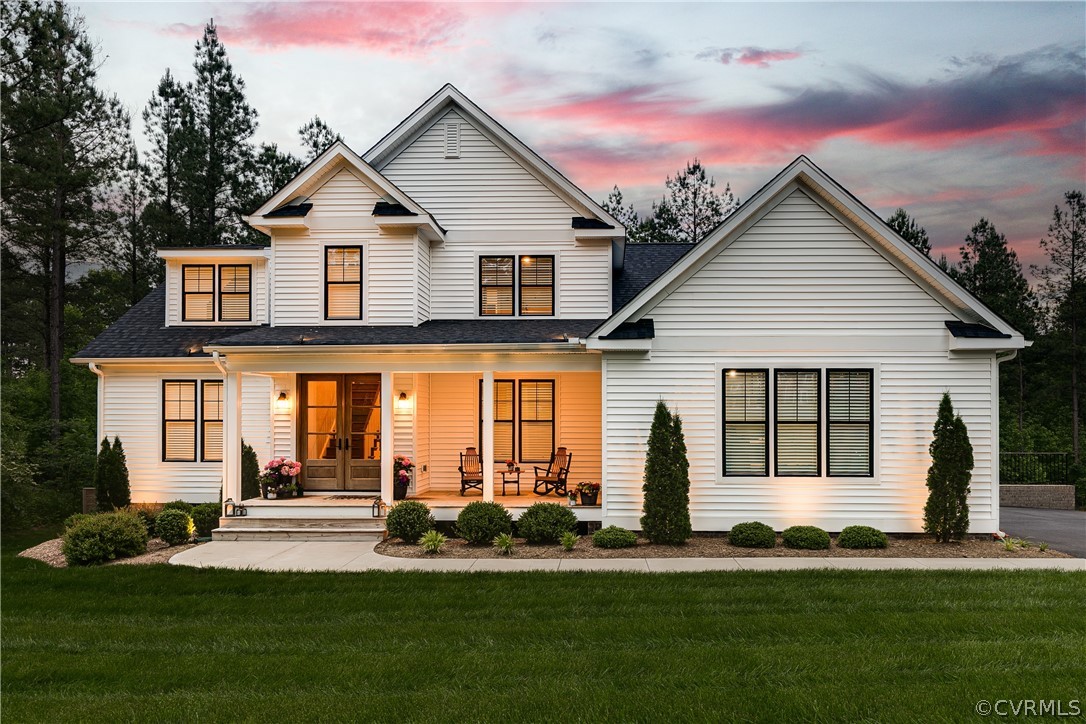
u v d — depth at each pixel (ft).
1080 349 110.22
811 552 40.78
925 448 44.21
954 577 33.30
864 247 44.73
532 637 24.66
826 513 44.52
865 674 20.45
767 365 44.98
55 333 93.56
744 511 44.91
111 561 40.42
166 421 60.34
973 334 43.04
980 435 43.86
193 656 23.24
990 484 43.78
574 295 56.49
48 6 81.76
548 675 20.90
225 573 35.50
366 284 53.47
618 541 42.27
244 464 55.88
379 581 33.58
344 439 54.29
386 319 53.31
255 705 18.74
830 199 44.29
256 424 58.75
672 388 45.32
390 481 48.37
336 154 53.06
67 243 98.02
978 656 21.74
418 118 56.54
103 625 27.27
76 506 71.51
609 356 45.62
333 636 25.23
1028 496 73.72
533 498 52.24
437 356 48.44
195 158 114.42
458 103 56.75
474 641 24.36
